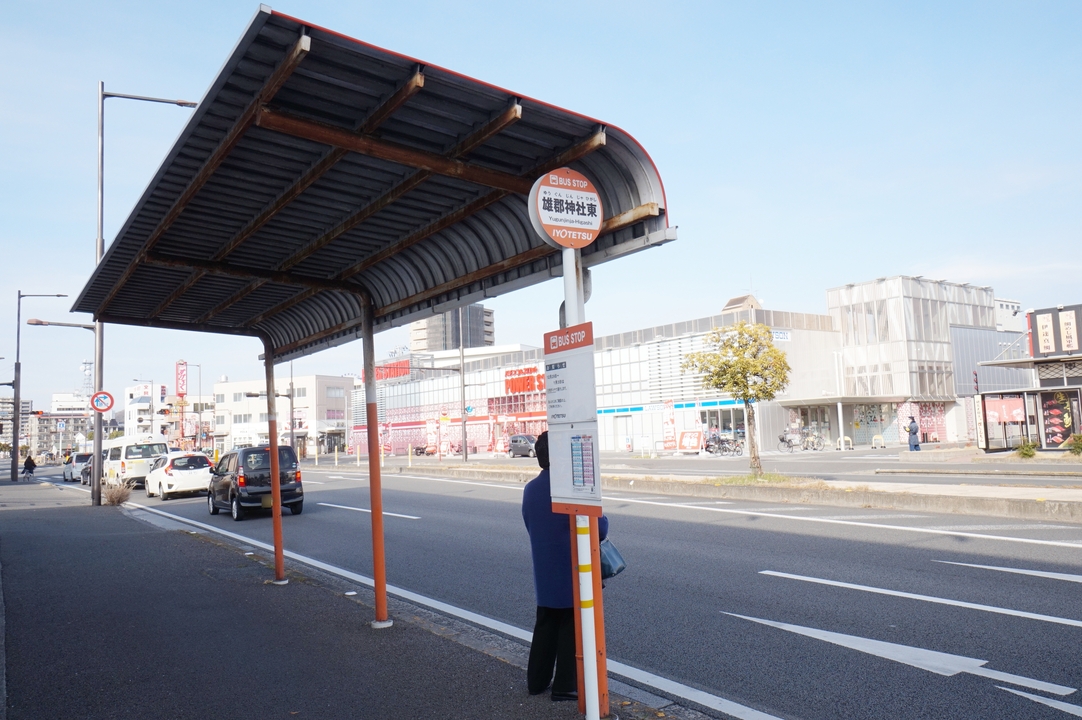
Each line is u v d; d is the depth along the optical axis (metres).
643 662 5.62
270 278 6.82
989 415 28.59
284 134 4.49
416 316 7.12
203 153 4.77
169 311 8.67
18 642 6.35
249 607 7.49
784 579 8.19
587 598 3.98
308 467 44.88
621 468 29.94
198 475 24.23
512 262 5.52
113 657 5.86
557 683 4.59
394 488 24.16
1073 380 30.58
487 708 4.50
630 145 4.46
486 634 6.46
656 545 10.75
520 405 58.25
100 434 22.52
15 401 46.62
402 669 5.32
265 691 4.96
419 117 4.41
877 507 14.05
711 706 4.68
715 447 38.78
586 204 4.34
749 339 19.44
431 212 5.78
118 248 6.51
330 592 8.19
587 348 3.88
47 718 4.60
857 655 5.57
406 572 9.62
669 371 45.81
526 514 4.77
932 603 6.89
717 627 6.50
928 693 4.77
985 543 9.76
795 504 15.16
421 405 70.44
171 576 9.34
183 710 4.67
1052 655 5.37
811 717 4.48
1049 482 16.81
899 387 45.84
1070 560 8.50
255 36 3.54
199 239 6.39
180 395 78.62
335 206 5.74
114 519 17.31
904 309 46.12
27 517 18.05
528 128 4.49
